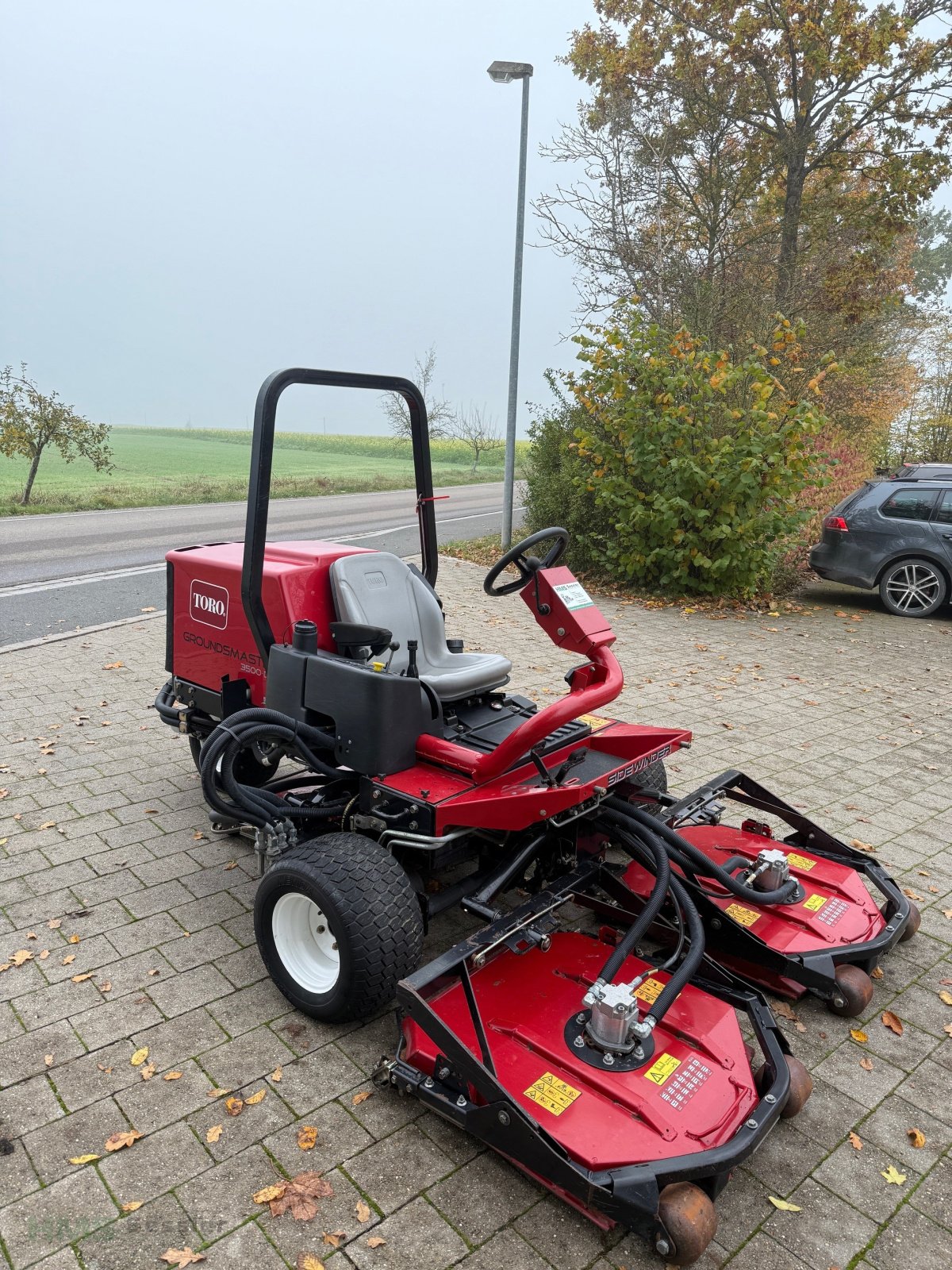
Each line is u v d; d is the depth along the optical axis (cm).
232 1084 287
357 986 294
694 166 1689
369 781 331
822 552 1068
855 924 340
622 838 342
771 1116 245
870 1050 315
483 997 290
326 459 5638
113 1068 293
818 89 1711
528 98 1262
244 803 337
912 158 1719
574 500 1136
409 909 302
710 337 1308
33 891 396
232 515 1938
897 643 893
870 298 1841
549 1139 232
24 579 1134
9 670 724
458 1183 252
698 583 1048
